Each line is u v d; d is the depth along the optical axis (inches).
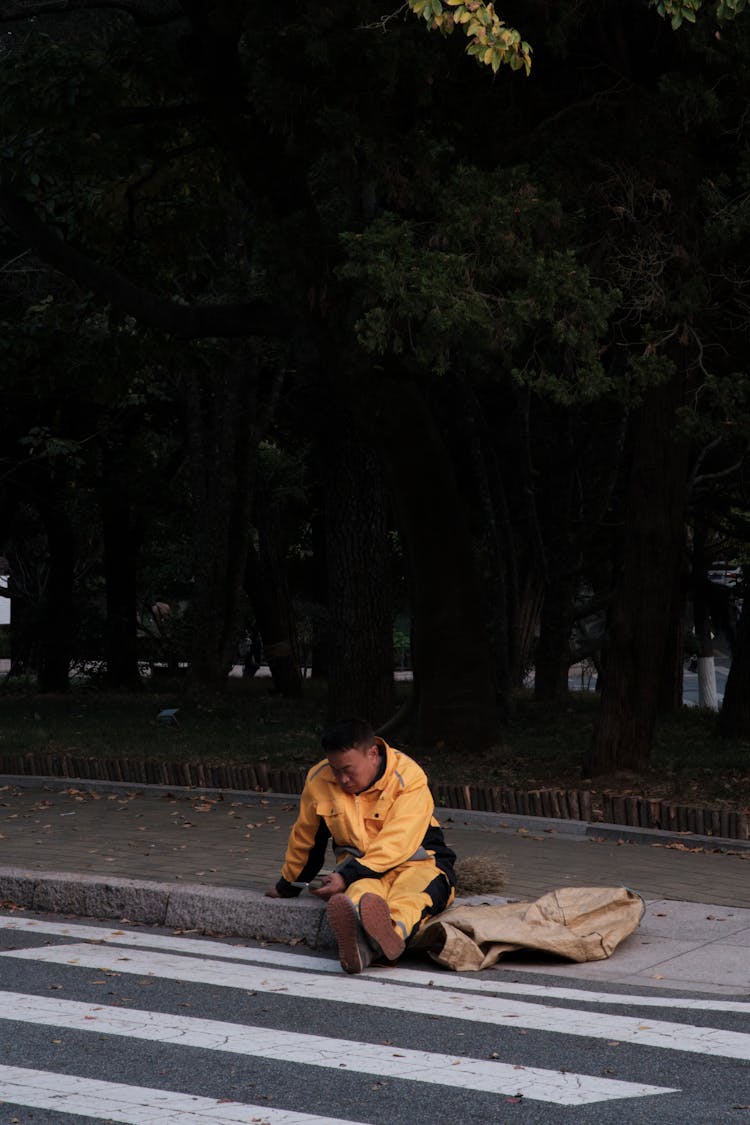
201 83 526.0
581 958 269.7
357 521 746.2
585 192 480.1
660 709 968.3
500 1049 209.3
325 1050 208.4
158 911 308.3
